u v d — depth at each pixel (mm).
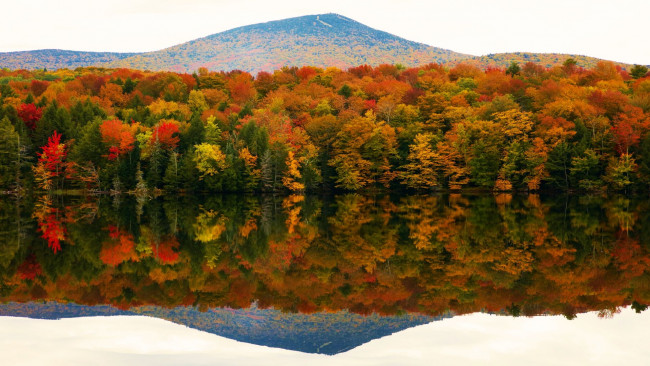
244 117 111812
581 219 56656
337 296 28266
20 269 33562
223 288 29797
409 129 108875
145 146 95875
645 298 27219
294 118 122562
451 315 25312
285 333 23141
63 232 48094
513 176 99125
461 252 38438
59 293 28781
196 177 97500
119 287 29906
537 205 74812
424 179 101188
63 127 103062
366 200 88375
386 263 35344
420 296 28047
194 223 55156
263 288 29766
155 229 50438
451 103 121875
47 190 94750
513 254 37688
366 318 25094
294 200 88625
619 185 90438
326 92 144375
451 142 103500
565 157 94375
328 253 38562
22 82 160000
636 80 138750
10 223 54188
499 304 26688
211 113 117750
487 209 69188
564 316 24812
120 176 94938
